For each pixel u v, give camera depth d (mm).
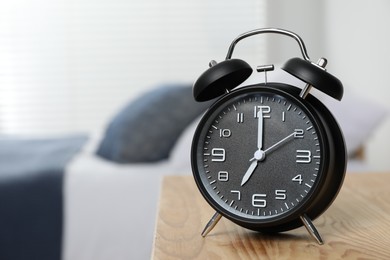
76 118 4883
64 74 4883
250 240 837
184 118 2863
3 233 2461
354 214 1006
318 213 870
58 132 4895
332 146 845
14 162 2785
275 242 826
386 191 1223
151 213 2438
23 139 3475
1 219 2473
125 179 2486
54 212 2465
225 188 875
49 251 2434
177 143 2811
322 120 849
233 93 882
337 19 4312
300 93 860
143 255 2398
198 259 744
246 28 4883
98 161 2797
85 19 4871
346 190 1245
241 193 867
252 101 878
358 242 816
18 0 4867
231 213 861
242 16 4883
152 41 4883
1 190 2498
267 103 870
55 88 4891
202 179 886
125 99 4883
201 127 894
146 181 2486
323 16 4766
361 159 2777
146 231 2420
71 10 4867
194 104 2912
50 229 2451
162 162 2764
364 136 2621
